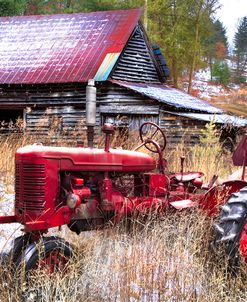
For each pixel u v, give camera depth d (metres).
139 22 19.33
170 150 11.26
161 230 5.17
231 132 14.84
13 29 20.59
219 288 4.35
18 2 24.89
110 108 17.31
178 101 17.00
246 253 4.62
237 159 5.87
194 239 5.01
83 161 4.87
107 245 5.15
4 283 4.29
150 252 4.69
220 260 4.62
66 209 4.70
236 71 66.12
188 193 5.91
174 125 16.33
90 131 5.07
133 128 17.05
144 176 5.59
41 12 30.61
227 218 4.66
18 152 4.71
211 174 9.29
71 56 18.23
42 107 18.14
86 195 4.81
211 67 57.44
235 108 42.31
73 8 29.78
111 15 19.91
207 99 46.28
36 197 4.59
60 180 4.77
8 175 8.82
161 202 5.48
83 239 5.51
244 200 4.70
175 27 28.11
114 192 5.24
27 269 4.32
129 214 5.36
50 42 19.34
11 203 7.28
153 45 20.02
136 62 19.08
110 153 5.12
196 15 28.77
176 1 28.38
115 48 17.95
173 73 29.06
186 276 4.40
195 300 4.20
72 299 4.18
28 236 4.75
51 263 4.49
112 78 18.08
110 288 4.36
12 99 18.47
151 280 4.28
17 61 18.75
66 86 17.72
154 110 16.70
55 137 14.30
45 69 17.94
